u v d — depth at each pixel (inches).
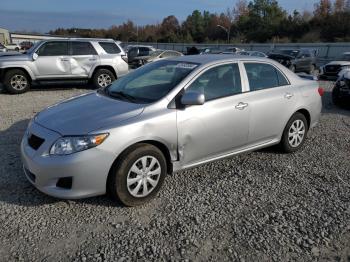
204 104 163.0
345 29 2613.2
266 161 201.5
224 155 177.8
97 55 471.8
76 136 134.6
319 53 1738.4
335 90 379.9
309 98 214.5
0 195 153.3
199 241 125.7
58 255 117.1
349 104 369.4
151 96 159.9
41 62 439.5
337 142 243.9
